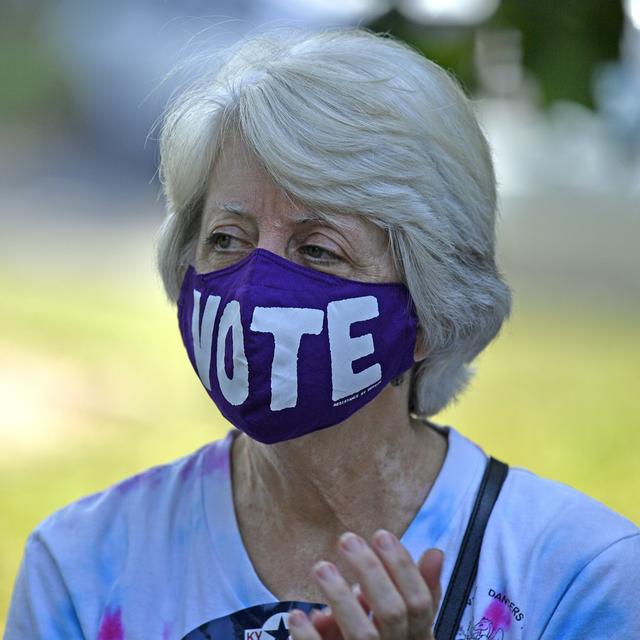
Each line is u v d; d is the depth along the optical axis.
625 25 10.40
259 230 6.77
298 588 7.11
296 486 7.19
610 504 20.12
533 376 29.14
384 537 5.72
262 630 6.94
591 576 6.81
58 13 57.19
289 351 6.65
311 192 6.53
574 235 41.34
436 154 6.74
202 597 7.09
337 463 7.15
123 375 29.00
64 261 41.59
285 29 7.72
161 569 7.29
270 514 7.32
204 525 7.34
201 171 7.07
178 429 24.80
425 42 10.55
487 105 11.63
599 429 24.72
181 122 7.23
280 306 6.63
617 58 10.46
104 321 34.59
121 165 52.56
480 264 7.18
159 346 32.06
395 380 7.15
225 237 7.03
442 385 7.45
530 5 10.33
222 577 7.11
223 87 7.02
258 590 7.04
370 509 7.24
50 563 7.49
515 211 41.16
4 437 23.95
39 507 19.98
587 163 40.50
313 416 6.79
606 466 22.30
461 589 6.87
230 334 6.70
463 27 10.59
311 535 7.25
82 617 7.24
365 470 7.20
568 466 22.28
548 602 6.82
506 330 8.95
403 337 6.97
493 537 7.00
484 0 10.61
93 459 22.78
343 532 7.23
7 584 16.41
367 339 6.80
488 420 25.31
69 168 54.09
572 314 35.66
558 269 40.66
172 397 27.22
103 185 52.50
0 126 59.69
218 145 6.93
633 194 40.94
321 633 5.96
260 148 6.54
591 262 41.22
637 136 13.55
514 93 10.97
